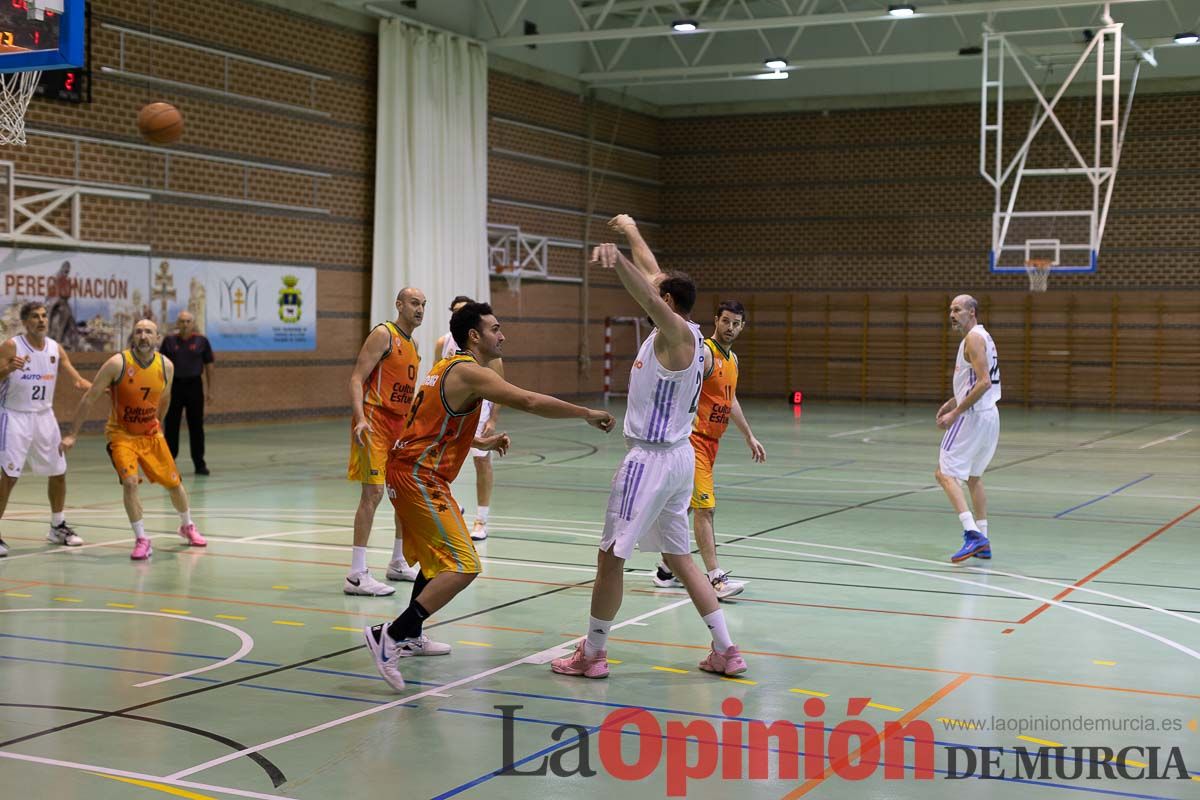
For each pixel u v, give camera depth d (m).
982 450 8.13
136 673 5.16
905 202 26.73
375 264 20.58
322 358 20.08
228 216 18.20
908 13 19.22
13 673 5.14
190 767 3.97
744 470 13.62
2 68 9.01
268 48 18.73
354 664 5.36
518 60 24.22
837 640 5.87
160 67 17.02
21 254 15.21
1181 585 7.30
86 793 3.71
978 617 6.39
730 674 5.20
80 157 15.98
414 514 5.13
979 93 25.78
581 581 7.32
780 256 28.00
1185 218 24.34
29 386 8.20
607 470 13.39
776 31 26.78
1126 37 20.94
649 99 28.38
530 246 24.88
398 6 20.88
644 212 28.52
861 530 9.41
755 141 27.98
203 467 12.70
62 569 7.55
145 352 8.02
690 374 5.12
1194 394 24.50
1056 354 25.62
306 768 3.97
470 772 3.95
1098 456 15.41
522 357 24.88
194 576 7.37
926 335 26.75
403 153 20.83
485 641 5.82
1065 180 25.25
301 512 10.10
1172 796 3.76
